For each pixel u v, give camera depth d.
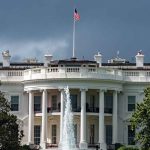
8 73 113.25
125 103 112.69
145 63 122.56
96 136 110.25
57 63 113.00
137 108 83.81
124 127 112.19
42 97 109.56
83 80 107.31
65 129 106.75
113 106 110.25
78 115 108.62
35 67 114.62
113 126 109.88
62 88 107.69
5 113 82.44
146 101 83.25
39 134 111.31
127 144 111.62
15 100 112.81
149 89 85.06
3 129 81.31
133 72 112.81
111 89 109.62
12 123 82.31
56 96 110.81
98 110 109.69
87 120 109.94
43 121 108.56
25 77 111.50
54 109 110.06
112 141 109.88
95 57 119.50
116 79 109.88
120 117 112.31
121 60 127.19
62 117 107.19
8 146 81.31
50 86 108.19
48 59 117.31
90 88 107.94
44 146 107.19
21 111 112.44
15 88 112.81
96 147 106.19
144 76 112.62
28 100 112.44
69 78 107.12
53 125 110.50
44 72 108.50
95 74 107.69
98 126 110.31
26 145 102.94
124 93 112.81
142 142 83.44
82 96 107.69
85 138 107.25
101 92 108.62
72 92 109.94
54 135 110.19
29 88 110.69
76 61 112.25
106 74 108.75
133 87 112.62
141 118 82.88
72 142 106.81
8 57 119.25
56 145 107.56
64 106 107.62
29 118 110.38
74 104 109.88
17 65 121.62
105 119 111.06
